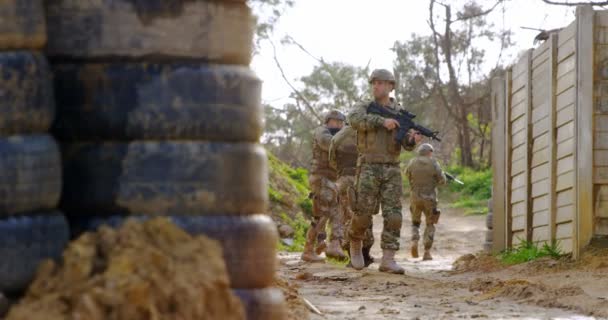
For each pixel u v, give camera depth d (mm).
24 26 3838
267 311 4102
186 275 3631
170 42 3977
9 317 3562
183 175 3955
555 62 14867
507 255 16078
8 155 3752
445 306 8992
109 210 3961
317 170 15875
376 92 13391
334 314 8203
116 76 3955
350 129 15273
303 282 12000
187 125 3971
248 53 4191
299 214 25859
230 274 4004
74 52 3979
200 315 3590
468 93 64188
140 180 3936
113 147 3967
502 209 17891
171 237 3828
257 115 4152
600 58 13789
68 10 3984
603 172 13750
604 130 13773
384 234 13164
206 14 4035
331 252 15828
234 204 4039
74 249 3719
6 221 3734
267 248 4137
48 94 3889
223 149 4023
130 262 3580
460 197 45094
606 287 10742
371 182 13227
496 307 8914
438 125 70250
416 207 20422
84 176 3979
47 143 3855
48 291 3625
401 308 8773
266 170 4238
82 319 3434
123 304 3465
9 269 3703
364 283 11781
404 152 60688
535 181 15984
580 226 13727
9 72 3787
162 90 3953
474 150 68000
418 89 67375
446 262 19406
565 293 9594
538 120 15812
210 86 4004
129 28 3955
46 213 3850
